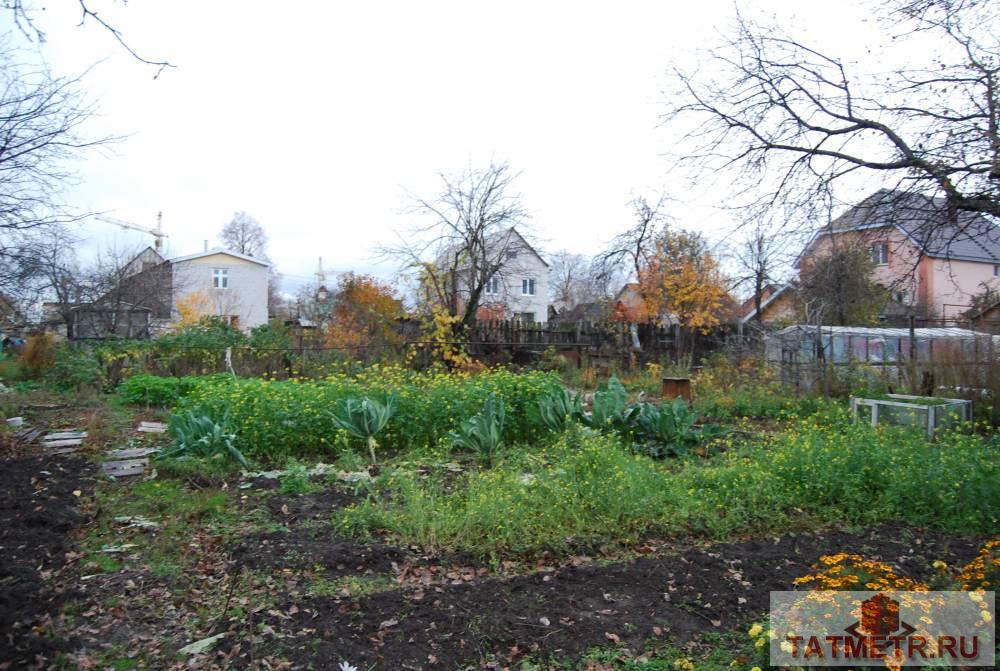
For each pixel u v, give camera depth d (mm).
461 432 7723
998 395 9516
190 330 16688
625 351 19562
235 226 61500
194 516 5398
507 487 5488
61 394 12922
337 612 3668
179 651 3297
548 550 4566
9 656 3078
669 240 23844
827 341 15336
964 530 4957
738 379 13328
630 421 8047
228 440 7086
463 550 4555
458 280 19453
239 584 4055
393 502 5387
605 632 3473
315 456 7777
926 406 8594
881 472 5660
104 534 5012
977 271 20688
